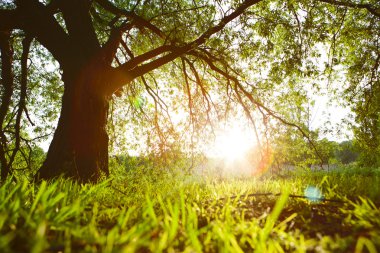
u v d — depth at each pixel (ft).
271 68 38.96
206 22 33.24
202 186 17.21
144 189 18.10
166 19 35.50
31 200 10.36
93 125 27.43
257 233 6.45
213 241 6.27
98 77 28.35
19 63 53.72
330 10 39.70
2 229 6.55
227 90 41.93
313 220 9.19
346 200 10.73
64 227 6.28
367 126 45.14
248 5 31.78
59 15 47.50
